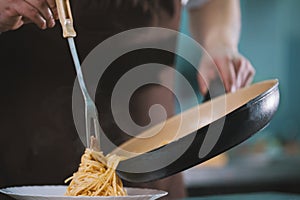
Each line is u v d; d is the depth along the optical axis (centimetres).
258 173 372
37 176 204
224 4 234
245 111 144
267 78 491
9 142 203
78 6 198
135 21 204
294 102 500
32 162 204
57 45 199
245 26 482
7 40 199
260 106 146
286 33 494
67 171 204
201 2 232
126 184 197
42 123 203
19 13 166
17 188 154
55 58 201
